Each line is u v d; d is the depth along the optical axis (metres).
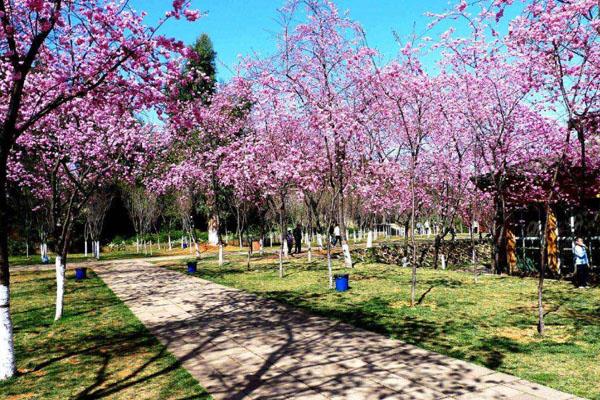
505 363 6.05
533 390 5.09
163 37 6.75
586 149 13.61
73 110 10.12
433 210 23.62
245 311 10.45
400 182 18.12
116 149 13.26
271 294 12.70
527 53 9.74
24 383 6.04
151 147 16.75
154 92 7.45
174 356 7.05
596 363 5.92
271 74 14.17
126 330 8.97
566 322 8.23
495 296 11.20
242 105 19.20
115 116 11.71
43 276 20.08
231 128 20.38
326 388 5.44
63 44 8.40
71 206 10.70
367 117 14.23
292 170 14.53
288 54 14.40
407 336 7.62
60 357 7.23
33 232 34.50
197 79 8.06
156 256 31.14
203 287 14.68
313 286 13.88
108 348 7.70
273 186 16.91
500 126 13.97
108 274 19.89
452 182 17.91
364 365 6.24
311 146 16.78
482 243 27.14
